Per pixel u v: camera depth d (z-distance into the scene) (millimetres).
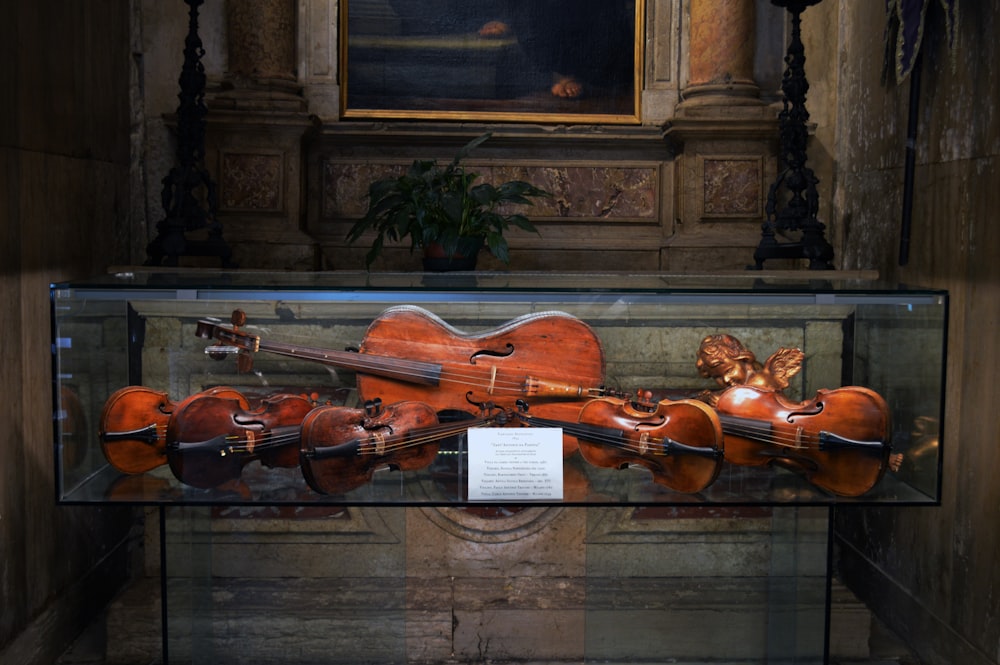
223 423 2242
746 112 4352
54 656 3195
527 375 2268
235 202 4285
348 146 4500
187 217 3887
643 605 2500
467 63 4539
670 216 4570
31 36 3068
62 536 3307
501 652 3238
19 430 2955
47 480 3176
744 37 4449
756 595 2473
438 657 3240
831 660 3279
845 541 3826
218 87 4383
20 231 2975
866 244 3893
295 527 2576
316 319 2277
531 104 4555
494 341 2270
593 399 2270
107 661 3232
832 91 4363
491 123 4527
